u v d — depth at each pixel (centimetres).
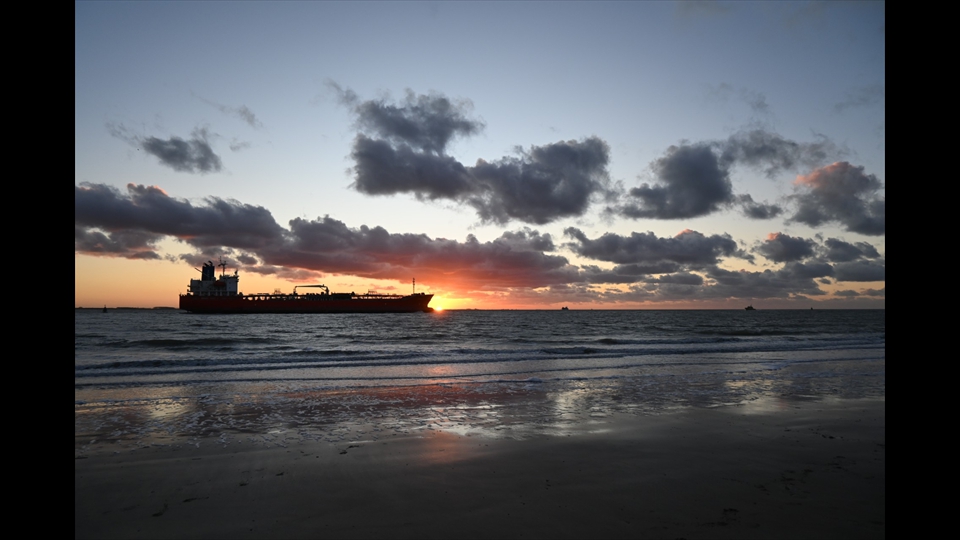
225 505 471
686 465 593
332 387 1182
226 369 1577
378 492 504
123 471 572
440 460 615
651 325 6375
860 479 542
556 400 1016
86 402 993
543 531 412
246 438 720
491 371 1492
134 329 4981
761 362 1731
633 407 944
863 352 2142
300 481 538
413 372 1470
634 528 416
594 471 571
